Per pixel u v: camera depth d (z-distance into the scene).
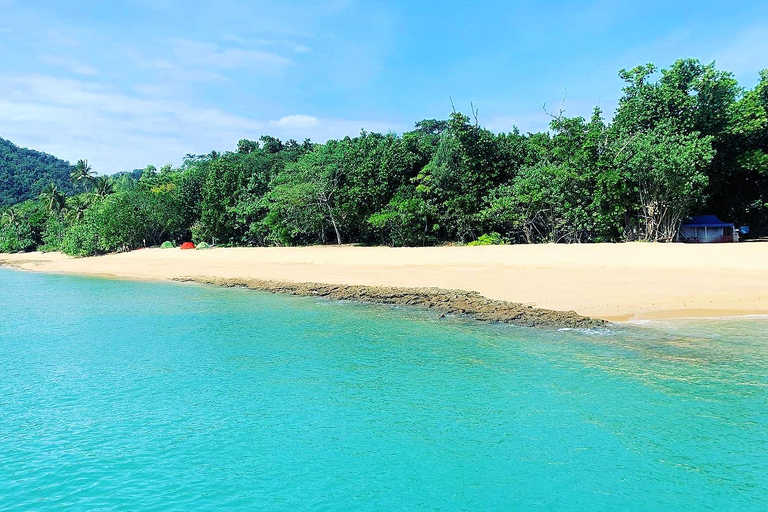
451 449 9.08
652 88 41.91
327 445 9.41
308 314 21.34
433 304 21.52
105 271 46.31
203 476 8.49
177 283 34.91
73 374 13.84
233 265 41.12
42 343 17.48
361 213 52.00
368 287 25.83
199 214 71.19
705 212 47.09
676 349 13.76
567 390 11.37
